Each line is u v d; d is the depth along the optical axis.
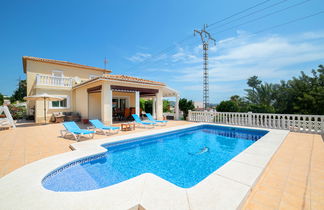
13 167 4.15
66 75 18.11
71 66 18.45
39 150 5.68
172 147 7.24
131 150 6.76
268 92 30.47
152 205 2.36
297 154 5.07
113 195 2.66
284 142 6.62
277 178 3.48
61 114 15.12
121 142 7.05
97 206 2.37
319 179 3.39
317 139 7.12
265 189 3.03
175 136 9.60
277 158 4.72
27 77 15.77
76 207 2.36
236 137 9.28
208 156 6.02
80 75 19.16
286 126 9.44
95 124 8.62
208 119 13.77
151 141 8.27
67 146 6.21
